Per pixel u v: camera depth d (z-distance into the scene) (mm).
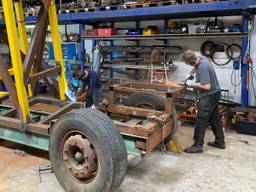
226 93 6285
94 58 7355
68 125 2598
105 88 6395
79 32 7828
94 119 2488
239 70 6094
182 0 5500
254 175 3188
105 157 2383
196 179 3074
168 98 3594
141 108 3879
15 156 3498
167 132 3500
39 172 3033
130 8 6016
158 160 3568
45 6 3203
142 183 2961
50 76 3822
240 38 5957
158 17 6551
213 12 5641
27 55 3152
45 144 3111
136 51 6723
